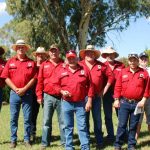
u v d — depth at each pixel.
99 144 9.11
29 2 31.14
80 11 33.38
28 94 9.34
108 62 10.05
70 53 8.20
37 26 32.06
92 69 9.16
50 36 32.22
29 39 32.06
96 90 9.06
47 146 9.15
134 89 8.40
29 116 9.38
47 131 9.09
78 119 8.23
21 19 32.94
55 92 8.92
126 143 9.52
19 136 11.19
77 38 34.09
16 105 9.36
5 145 9.73
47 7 31.06
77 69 8.23
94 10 34.25
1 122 15.12
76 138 10.44
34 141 10.16
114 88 9.07
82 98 8.23
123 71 8.55
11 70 9.31
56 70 8.92
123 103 8.52
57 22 32.00
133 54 8.39
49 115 9.05
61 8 32.44
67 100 8.24
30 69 9.31
